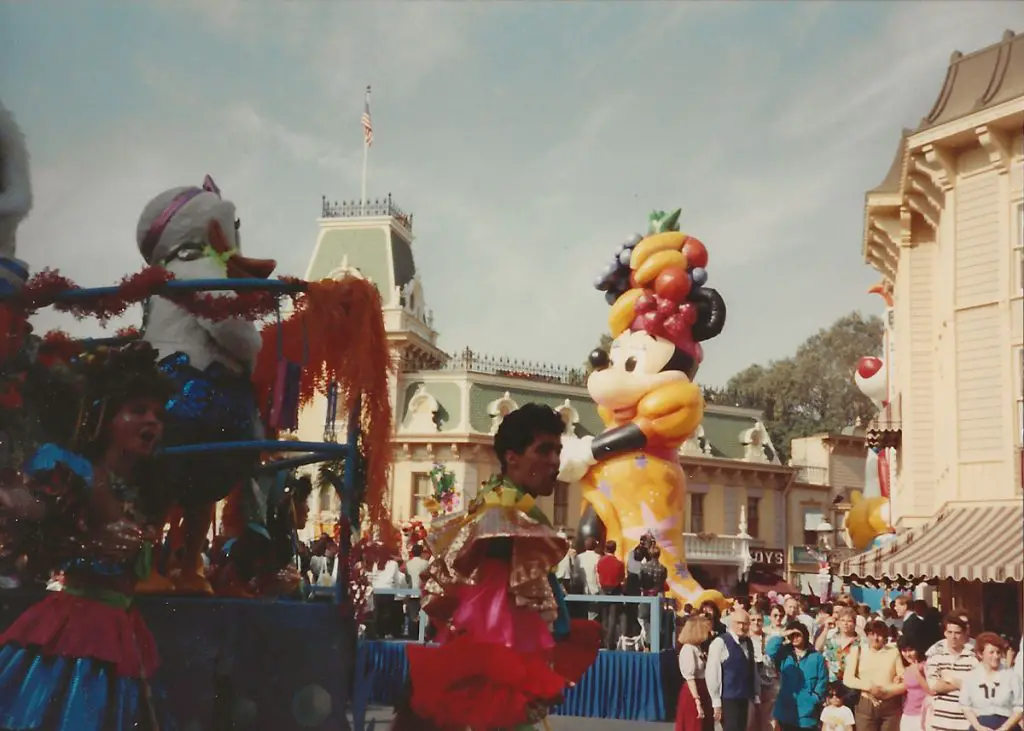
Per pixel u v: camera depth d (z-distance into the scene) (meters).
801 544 41.78
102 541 4.25
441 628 4.07
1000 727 8.29
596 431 36.88
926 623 10.03
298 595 7.23
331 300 5.80
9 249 5.43
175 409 6.14
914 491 19.22
